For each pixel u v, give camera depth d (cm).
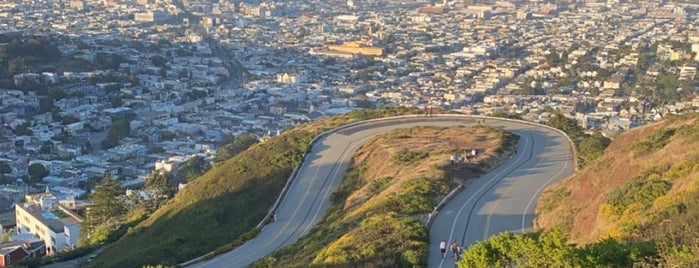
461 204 5419
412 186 5734
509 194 5666
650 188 4206
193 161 12688
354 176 7231
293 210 6756
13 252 8450
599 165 5216
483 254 3131
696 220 3269
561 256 2950
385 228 4716
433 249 4391
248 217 6912
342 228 5281
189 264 5825
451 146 7231
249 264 5384
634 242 3250
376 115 9825
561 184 5481
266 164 7862
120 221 9119
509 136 7656
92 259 7488
